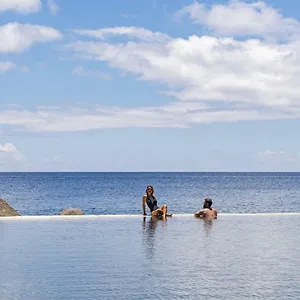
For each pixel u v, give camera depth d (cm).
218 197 7662
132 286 927
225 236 1681
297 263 1168
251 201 6719
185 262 1174
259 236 1683
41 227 1939
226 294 873
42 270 1071
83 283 950
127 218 2386
